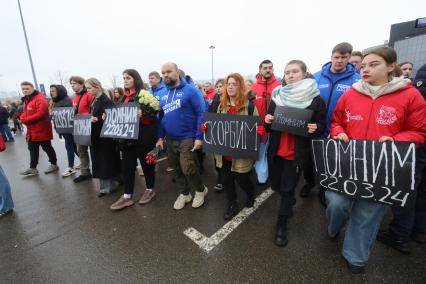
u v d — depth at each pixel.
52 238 2.61
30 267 2.18
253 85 3.66
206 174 4.27
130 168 3.09
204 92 6.84
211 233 2.52
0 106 8.88
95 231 2.68
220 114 2.53
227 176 2.69
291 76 2.18
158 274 2.00
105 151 3.38
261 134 2.33
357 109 1.78
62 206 3.35
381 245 2.21
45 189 4.01
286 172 2.21
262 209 2.96
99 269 2.10
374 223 1.78
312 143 1.99
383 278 1.84
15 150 7.56
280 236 2.27
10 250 2.44
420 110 1.59
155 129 3.05
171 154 2.95
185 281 1.91
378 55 1.61
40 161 5.98
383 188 1.66
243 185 2.74
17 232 2.77
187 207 3.10
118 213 3.05
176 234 2.53
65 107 4.30
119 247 2.38
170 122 2.79
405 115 1.62
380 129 1.69
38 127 4.57
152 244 2.39
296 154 2.12
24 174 4.73
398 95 1.62
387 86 1.62
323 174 1.95
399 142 1.56
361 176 1.73
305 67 2.21
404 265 1.96
